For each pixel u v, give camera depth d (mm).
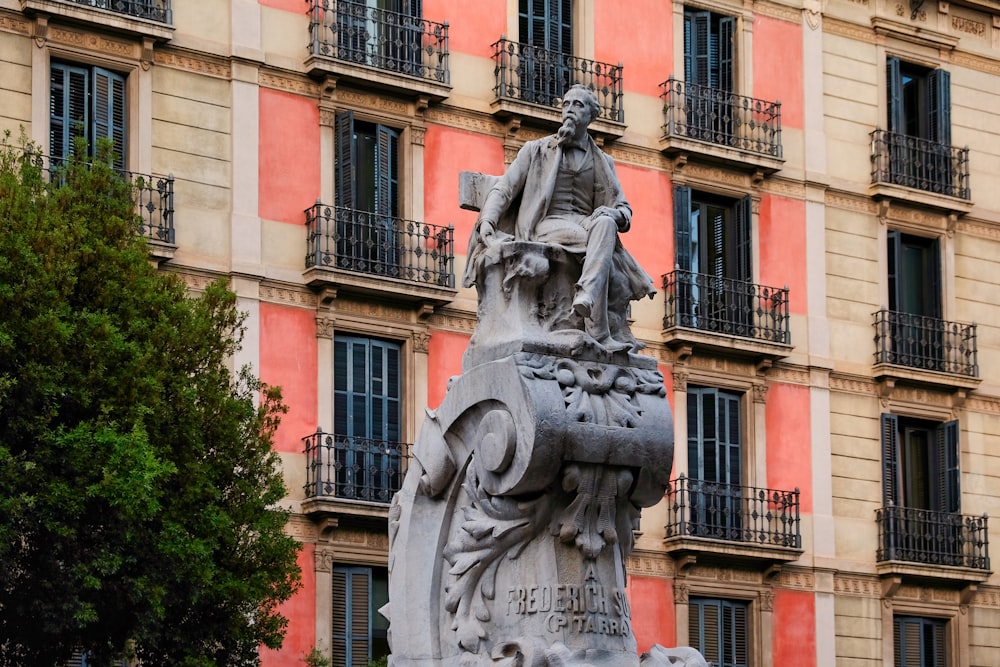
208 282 36844
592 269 15070
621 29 43781
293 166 38406
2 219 27375
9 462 25422
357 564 37406
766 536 42906
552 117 41344
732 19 45844
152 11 36781
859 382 45719
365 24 39781
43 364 26500
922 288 48062
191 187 37000
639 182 43500
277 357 37406
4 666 27047
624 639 14961
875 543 45031
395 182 40031
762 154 44562
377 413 38625
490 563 14961
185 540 26922
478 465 15000
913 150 47844
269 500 29641
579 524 14797
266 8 38594
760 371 43969
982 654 46188
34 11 35094
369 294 38469
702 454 43031
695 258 44375
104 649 27625
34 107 35156
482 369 15016
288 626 36188
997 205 49219
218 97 37656
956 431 46438
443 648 15156
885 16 47844
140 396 27156
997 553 47094
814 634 43500
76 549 26234
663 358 42781
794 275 45344
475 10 41531
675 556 41719
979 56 49531
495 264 15344
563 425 14508
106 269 27969
